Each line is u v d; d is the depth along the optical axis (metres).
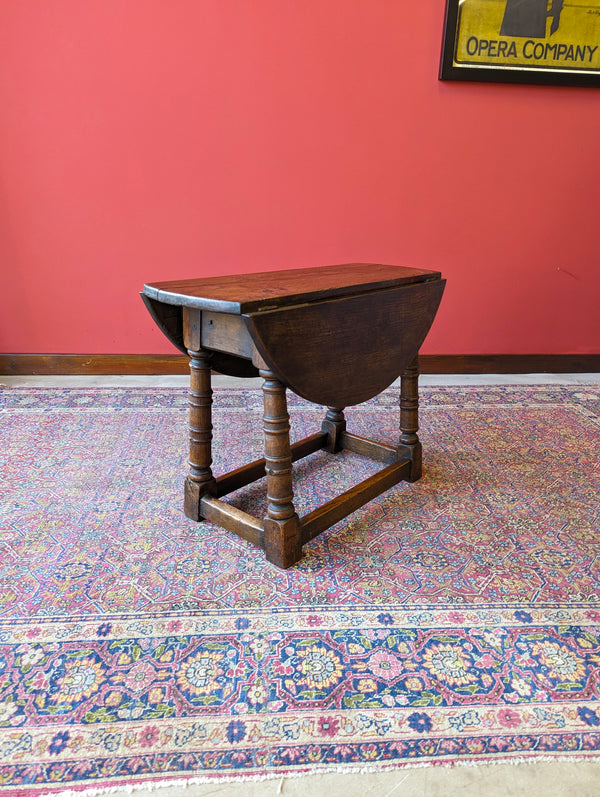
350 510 1.82
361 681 1.21
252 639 1.33
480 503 1.99
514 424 2.76
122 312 3.36
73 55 2.92
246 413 2.85
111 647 1.30
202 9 2.90
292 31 2.97
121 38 2.92
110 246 3.24
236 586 1.53
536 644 1.33
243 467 2.02
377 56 3.05
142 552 1.67
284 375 1.45
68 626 1.37
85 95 2.99
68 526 1.81
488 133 3.22
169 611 1.42
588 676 1.24
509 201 3.35
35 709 1.14
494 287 3.51
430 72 3.09
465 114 3.18
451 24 2.96
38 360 3.40
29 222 3.16
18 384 3.26
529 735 1.10
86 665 1.25
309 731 1.10
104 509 1.91
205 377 1.74
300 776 1.01
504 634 1.36
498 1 2.93
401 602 1.47
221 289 1.57
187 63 2.98
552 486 2.12
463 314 3.54
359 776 1.02
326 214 3.30
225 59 2.99
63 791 0.98
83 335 3.39
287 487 1.58
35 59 2.91
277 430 1.53
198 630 1.36
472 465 2.30
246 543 1.73
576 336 3.65
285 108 3.09
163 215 3.22
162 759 1.04
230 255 3.33
